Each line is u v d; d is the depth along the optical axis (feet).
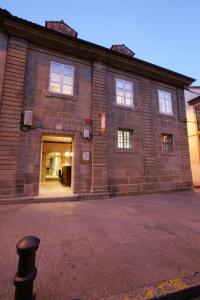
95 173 27.76
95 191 27.32
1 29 24.59
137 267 9.06
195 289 7.72
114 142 30.76
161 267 9.10
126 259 9.84
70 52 29.35
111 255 10.25
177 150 37.83
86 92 29.78
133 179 31.32
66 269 8.75
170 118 38.19
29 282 5.89
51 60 28.07
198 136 54.85
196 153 54.90
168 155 36.24
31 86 25.94
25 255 6.06
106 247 11.25
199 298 7.64
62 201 24.63
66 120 27.45
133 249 11.05
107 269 8.84
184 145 38.93
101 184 27.91
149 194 32.12
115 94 32.35
